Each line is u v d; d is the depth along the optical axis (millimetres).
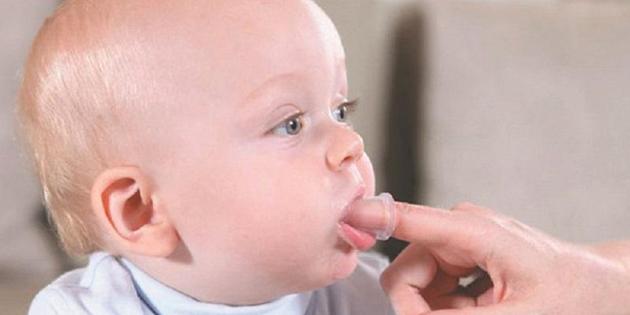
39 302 849
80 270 886
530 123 1410
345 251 813
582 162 1409
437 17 1431
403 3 1480
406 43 1455
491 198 1401
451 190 1407
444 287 866
